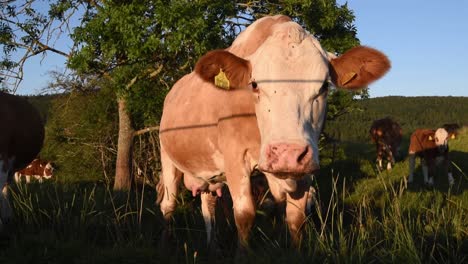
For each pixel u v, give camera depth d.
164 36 9.97
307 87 3.56
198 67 3.81
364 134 43.69
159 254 4.54
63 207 6.50
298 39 3.71
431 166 12.99
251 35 4.38
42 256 4.50
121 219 6.26
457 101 81.50
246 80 3.90
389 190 9.09
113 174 16.70
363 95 12.46
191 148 5.00
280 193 4.25
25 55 12.49
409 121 67.19
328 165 14.23
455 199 7.74
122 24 9.49
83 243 4.85
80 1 12.19
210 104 4.59
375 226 5.18
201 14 9.45
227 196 6.84
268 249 4.18
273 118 3.50
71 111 16.89
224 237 5.88
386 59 3.77
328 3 11.46
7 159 5.99
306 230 4.34
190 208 7.30
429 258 4.05
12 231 5.47
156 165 14.73
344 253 3.93
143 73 11.32
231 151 4.26
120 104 12.88
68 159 17.08
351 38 11.98
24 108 6.46
